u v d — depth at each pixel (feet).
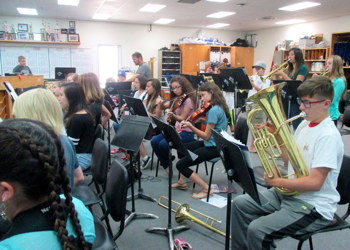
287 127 5.06
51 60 29.76
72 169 5.35
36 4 22.67
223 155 5.03
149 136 10.21
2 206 2.11
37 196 2.01
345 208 8.55
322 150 4.71
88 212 2.62
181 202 8.99
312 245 6.47
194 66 32.91
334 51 24.56
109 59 32.22
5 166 1.86
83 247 2.18
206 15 27.25
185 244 6.54
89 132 8.24
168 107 11.96
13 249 1.93
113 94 17.20
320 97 4.81
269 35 35.06
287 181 4.78
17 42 28.09
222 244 6.92
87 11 25.54
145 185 10.34
